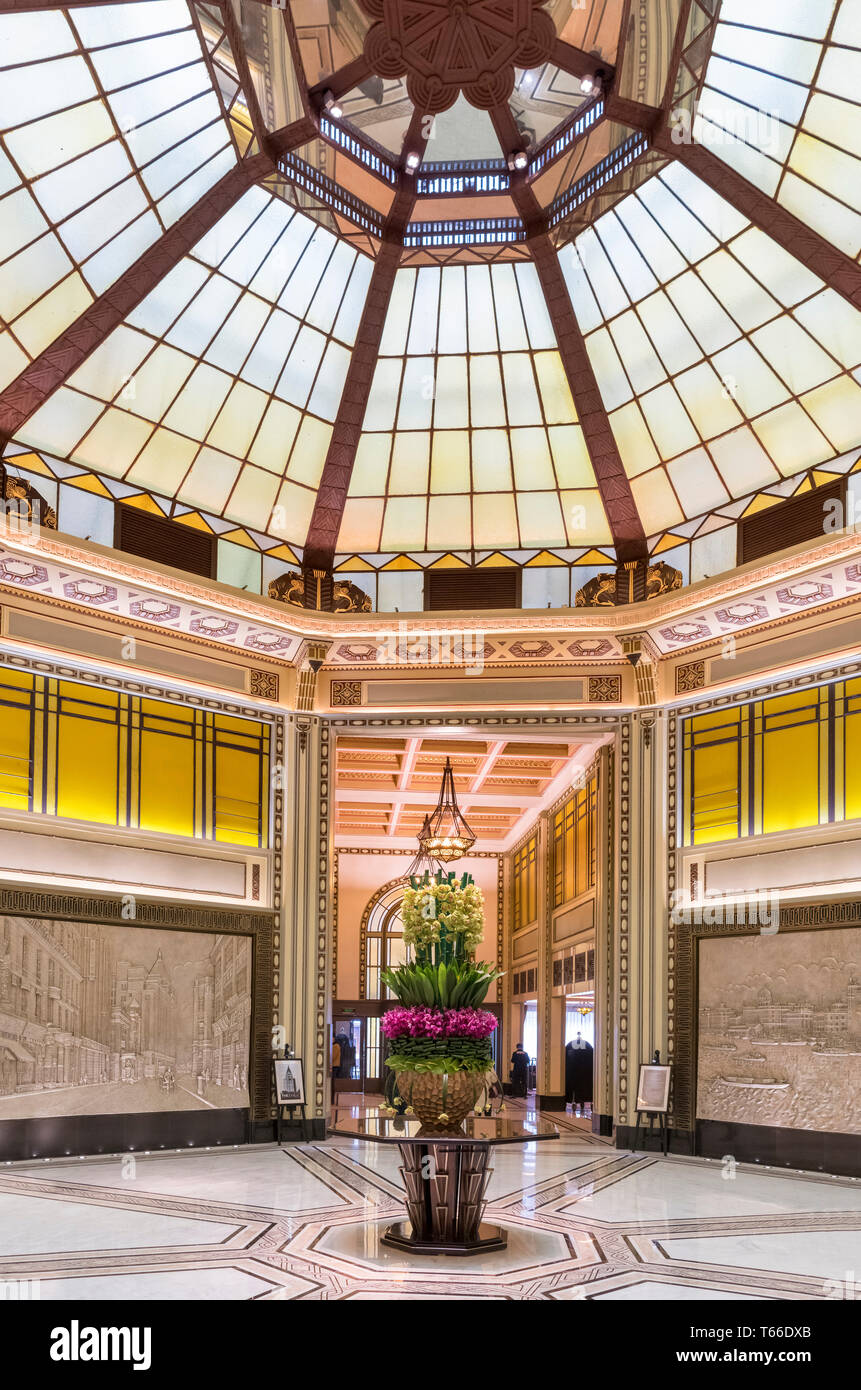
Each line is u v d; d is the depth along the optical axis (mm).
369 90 10805
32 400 11938
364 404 13750
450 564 14984
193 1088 13133
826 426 12461
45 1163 11562
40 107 10023
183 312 12258
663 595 13617
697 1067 13078
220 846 14000
